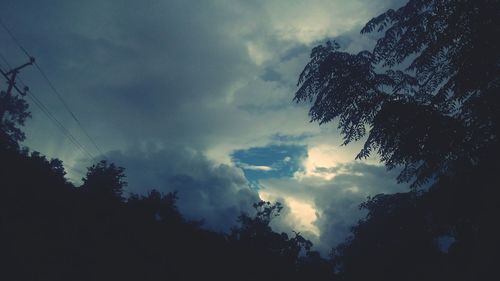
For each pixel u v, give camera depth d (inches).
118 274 565.3
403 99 397.4
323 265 1472.7
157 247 800.3
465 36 328.5
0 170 647.8
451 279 433.1
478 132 330.6
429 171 391.5
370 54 446.3
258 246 1206.3
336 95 444.5
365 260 1482.5
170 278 681.6
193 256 876.6
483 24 313.4
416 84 419.5
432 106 364.5
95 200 845.2
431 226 738.2
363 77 430.0
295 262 1368.1
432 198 398.3
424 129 361.1
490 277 328.5
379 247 1443.2
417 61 367.2
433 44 354.0
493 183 324.5
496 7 305.6
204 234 1072.8
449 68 360.8
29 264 439.2
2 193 583.2
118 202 943.0
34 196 645.9
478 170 332.5
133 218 884.0
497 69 308.0
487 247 336.8
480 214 348.2
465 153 345.1
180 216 1076.5
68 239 581.9
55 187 742.5
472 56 309.9
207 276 813.9
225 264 941.2
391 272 1227.2
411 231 1137.4
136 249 724.7
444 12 331.3
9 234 478.9
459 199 349.7
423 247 1104.8
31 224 550.3
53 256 498.0
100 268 549.6
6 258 419.8
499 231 327.3
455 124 344.5
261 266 1086.4
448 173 394.3
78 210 724.7
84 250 577.3
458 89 334.6
